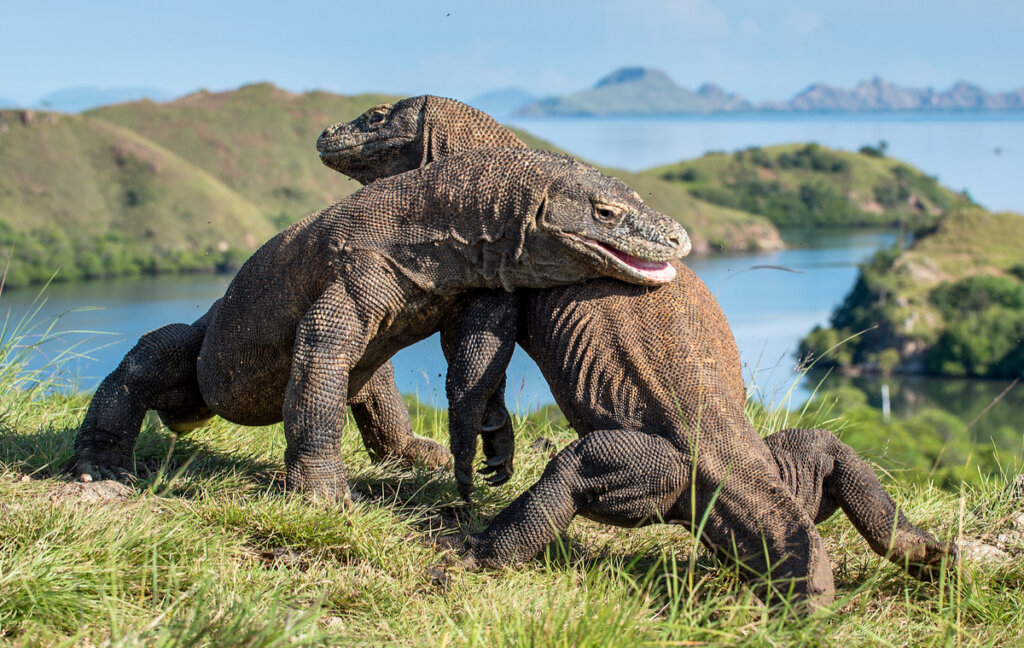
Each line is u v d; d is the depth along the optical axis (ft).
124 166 388.98
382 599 16.88
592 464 18.57
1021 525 22.67
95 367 30.50
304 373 19.75
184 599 15.70
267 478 22.22
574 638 14.99
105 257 305.32
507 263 19.86
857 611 17.29
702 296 20.65
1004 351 310.04
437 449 25.46
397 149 23.03
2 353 27.58
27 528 16.92
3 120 390.42
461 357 20.18
